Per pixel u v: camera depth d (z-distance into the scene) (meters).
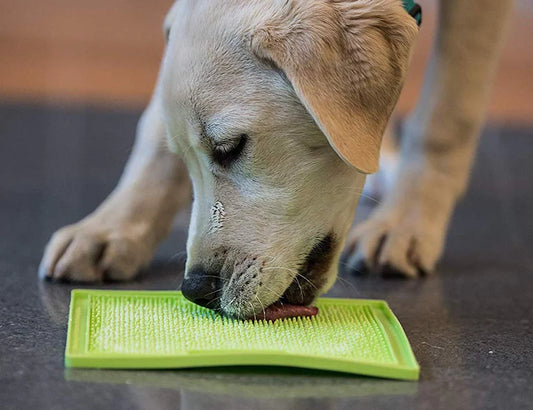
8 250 3.46
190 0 2.54
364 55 2.35
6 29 8.58
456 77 3.32
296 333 2.39
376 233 3.29
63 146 5.63
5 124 6.04
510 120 6.64
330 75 2.33
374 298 3.00
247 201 2.47
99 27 8.97
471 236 4.01
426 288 3.14
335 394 2.12
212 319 2.48
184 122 2.45
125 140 5.84
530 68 8.32
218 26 2.43
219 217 2.47
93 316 2.48
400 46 2.39
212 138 2.42
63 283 3.03
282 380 2.18
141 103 6.75
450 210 3.43
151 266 3.29
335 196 2.53
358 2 2.39
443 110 3.37
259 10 2.41
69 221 3.99
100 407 2.02
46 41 8.27
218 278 2.46
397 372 2.21
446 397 2.14
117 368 2.20
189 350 2.21
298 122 2.42
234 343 2.30
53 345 2.40
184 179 3.17
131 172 3.21
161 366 2.19
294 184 2.46
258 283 2.45
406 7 2.64
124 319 2.47
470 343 2.55
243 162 2.44
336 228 2.58
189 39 2.46
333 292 3.05
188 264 2.51
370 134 2.36
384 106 2.40
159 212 3.15
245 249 2.45
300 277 2.54
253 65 2.41
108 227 3.10
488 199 4.78
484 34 3.27
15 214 4.08
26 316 2.65
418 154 3.42
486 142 6.04
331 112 2.30
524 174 5.36
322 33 2.34
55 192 4.58
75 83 7.16
